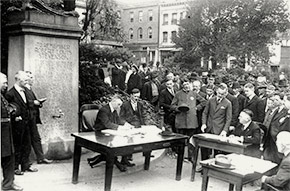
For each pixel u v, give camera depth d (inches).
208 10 973.8
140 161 308.7
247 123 248.1
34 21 282.7
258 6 962.1
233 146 234.5
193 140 264.8
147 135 256.4
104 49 572.4
